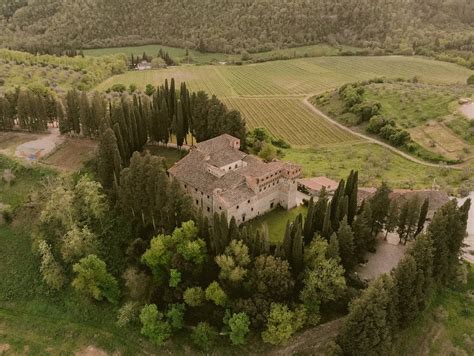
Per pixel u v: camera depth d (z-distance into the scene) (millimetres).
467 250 114750
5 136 163375
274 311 86812
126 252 107688
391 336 88500
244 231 95562
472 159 174250
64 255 105562
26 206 125875
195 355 92188
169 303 97438
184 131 150625
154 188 106375
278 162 120250
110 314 101562
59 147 153125
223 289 94500
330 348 84750
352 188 106875
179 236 97625
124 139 138000
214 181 111188
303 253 96125
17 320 102938
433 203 125000
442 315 96812
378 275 100625
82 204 114812
